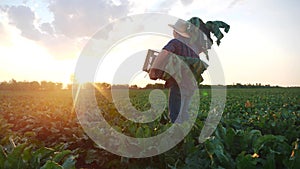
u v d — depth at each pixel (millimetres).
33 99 22859
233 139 4133
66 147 5430
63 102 18484
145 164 4484
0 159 3072
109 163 4672
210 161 3607
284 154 3434
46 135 6637
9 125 5988
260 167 3312
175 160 4238
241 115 8773
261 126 6160
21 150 3092
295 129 5520
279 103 14367
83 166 5047
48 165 2830
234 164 3453
